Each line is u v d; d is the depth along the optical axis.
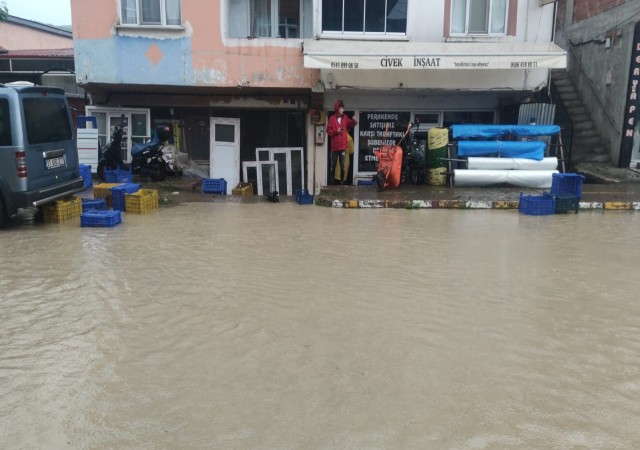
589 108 16.14
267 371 4.12
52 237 8.55
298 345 4.58
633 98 13.98
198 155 15.93
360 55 12.72
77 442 3.26
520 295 5.89
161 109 15.63
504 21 14.02
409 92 14.98
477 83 14.41
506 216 10.63
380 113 15.30
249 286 6.13
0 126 8.73
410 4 13.88
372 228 9.44
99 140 15.28
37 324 5.02
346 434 3.33
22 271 6.68
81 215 9.41
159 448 3.20
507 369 4.18
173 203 12.36
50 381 3.97
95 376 4.05
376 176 13.27
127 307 5.46
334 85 14.20
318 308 5.45
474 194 12.44
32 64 19.25
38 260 7.18
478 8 14.00
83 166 13.29
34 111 9.12
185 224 9.73
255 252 7.68
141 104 15.19
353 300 5.69
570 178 10.98
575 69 17.12
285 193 15.69
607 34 15.06
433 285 6.21
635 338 4.77
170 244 8.13
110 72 14.07
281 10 14.55
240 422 3.46
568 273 6.71
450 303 5.62
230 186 15.87
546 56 12.78
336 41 13.90
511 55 12.77
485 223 9.91
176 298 5.73
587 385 3.94
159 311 5.35
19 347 4.54
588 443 3.25
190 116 15.70
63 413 3.56
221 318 5.18
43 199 9.13
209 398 3.75
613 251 7.81
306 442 3.25
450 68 12.92
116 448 3.21
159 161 14.54
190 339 4.70
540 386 3.92
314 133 15.17
